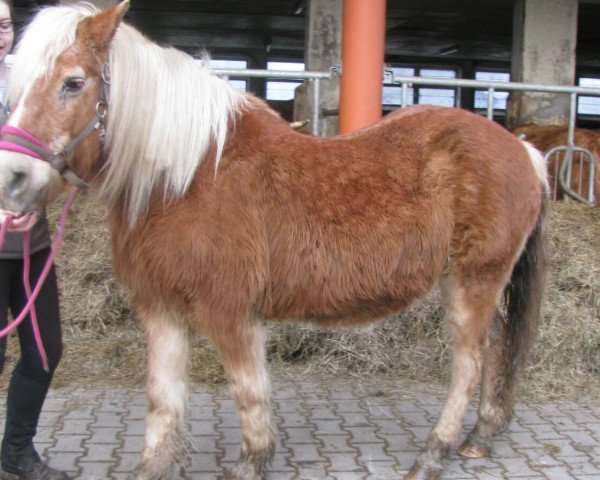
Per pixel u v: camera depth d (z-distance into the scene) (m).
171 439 2.79
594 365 4.56
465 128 2.98
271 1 11.59
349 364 4.62
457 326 3.06
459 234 2.95
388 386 4.39
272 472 3.13
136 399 4.04
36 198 2.33
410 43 15.79
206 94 2.72
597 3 10.61
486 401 3.38
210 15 12.96
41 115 2.31
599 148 6.20
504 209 2.97
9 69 2.58
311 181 2.80
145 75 2.58
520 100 8.83
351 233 2.81
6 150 2.27
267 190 2.75
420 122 3.00
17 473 2.92
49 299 2.83
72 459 3.21
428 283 2.98
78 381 4.27
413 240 2.88
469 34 14.45
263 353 2.83
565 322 4.55
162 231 2.64
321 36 8.41
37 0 11.85
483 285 3.02
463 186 2.92
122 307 4.86
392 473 3.15
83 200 5.29
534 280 3.29
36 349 2.81
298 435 3.59
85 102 2.42
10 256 2.63
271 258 2.76
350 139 2.96
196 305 2.68
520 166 3.05
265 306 2.82
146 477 2.73
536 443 3.53
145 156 2.58
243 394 2.76
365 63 5.18
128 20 13.58
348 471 3.16
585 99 16.22
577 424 3.82
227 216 2.66
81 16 2.47
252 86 14.99
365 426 3.74
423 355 4.61
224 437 3.53
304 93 7.48
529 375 4.41
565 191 5.75
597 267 4.74
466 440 3.39
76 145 2.43
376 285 2.87
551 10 8.79
